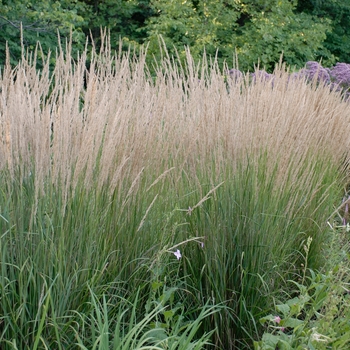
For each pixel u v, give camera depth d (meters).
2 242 2.83
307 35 14.24
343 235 4.59
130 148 3.29
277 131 3.94
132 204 3.29
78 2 12.84
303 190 4.14
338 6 17.70
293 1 15.34
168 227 3.52
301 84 5.14
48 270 2.86
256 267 3.58
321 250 4.47
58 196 2.98
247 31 13.55
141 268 3.34
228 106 3.85
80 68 3.30
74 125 3.12
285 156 3.77
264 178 3.77
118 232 3.19
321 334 2.97
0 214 2.79
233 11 13.80
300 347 2.93
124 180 3.30
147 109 3.60
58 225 2.91
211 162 3.69
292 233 4.06
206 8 13.23
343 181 5.92
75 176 2.95
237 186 3.62
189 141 3.68
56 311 2.86
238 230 3.55
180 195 3.64
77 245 3.03
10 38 11.05
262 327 3.55
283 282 4.07
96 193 3.08
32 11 11.08
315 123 4.62
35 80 3.28
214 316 3.41
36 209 2.81
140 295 3.37
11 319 2.78
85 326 3.01
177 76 4.13
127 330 3.23
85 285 2.98
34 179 3.01
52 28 11.14
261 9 14.73
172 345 2.74
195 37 12.60
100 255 3.19
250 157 3.79
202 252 3.56
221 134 3.70
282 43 13.76
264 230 3.57
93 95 3.19
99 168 3.13
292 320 3.18
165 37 12.15
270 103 4.16
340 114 5.35
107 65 3.68
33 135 3.02
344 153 5.73
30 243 2.85
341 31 18.28
